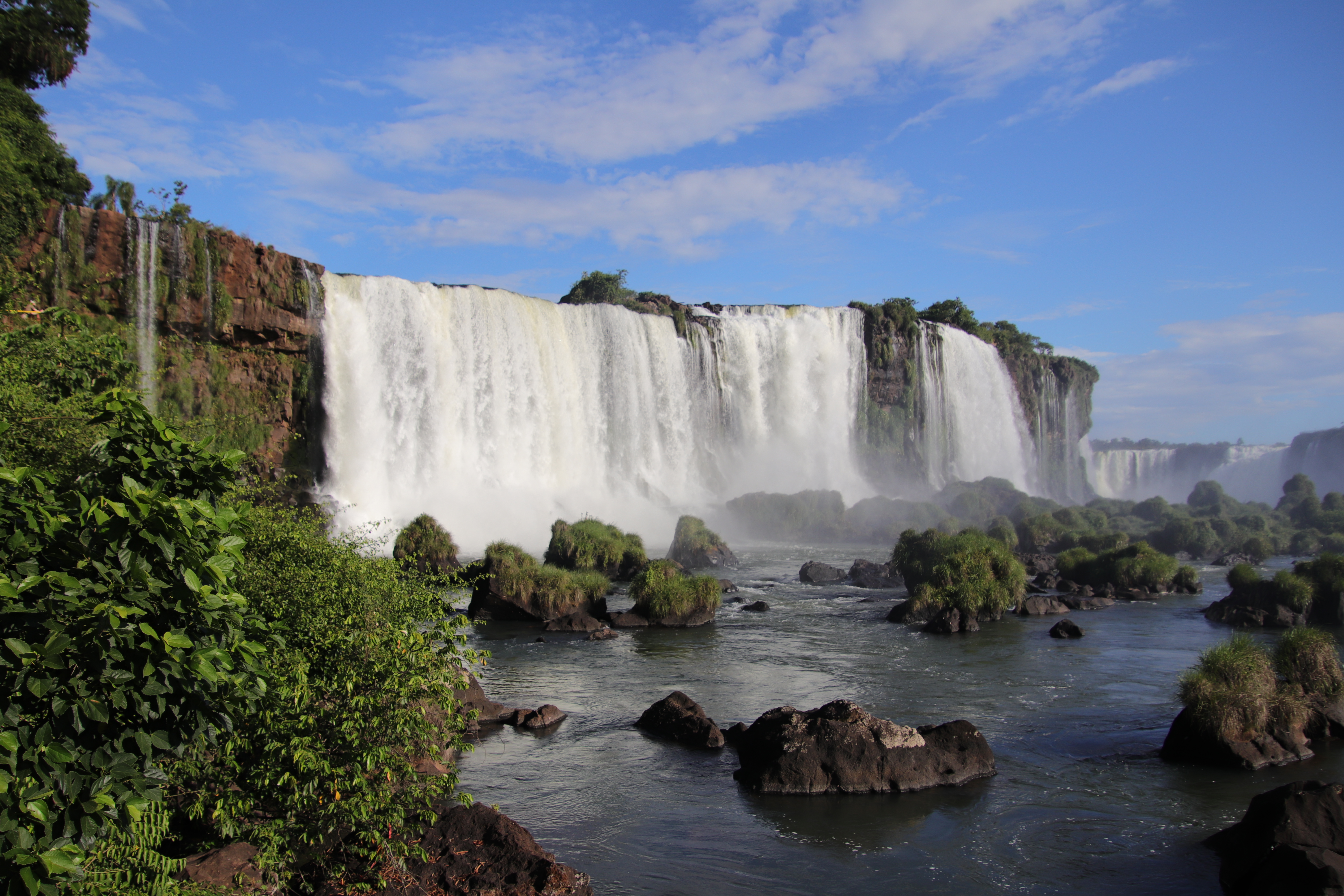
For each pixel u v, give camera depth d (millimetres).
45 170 39688
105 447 6285
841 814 12383
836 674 21609
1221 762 14570
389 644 9891
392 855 9008
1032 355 115125
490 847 9539
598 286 87062
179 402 45250
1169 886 10281
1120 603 36094
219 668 6207
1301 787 10492
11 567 5477
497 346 59250
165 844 9266
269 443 49125
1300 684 16219
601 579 29938
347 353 52594
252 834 8719
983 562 31703
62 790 5434
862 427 88562
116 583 5703
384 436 53594
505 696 18984
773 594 37125
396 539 37125
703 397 76750
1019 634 27562
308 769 8469
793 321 86312
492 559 29344
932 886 10273
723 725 16922
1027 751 15430
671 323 73500
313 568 11305
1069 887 10258
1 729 5195
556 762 14469
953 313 109000
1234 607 30625
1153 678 21234
